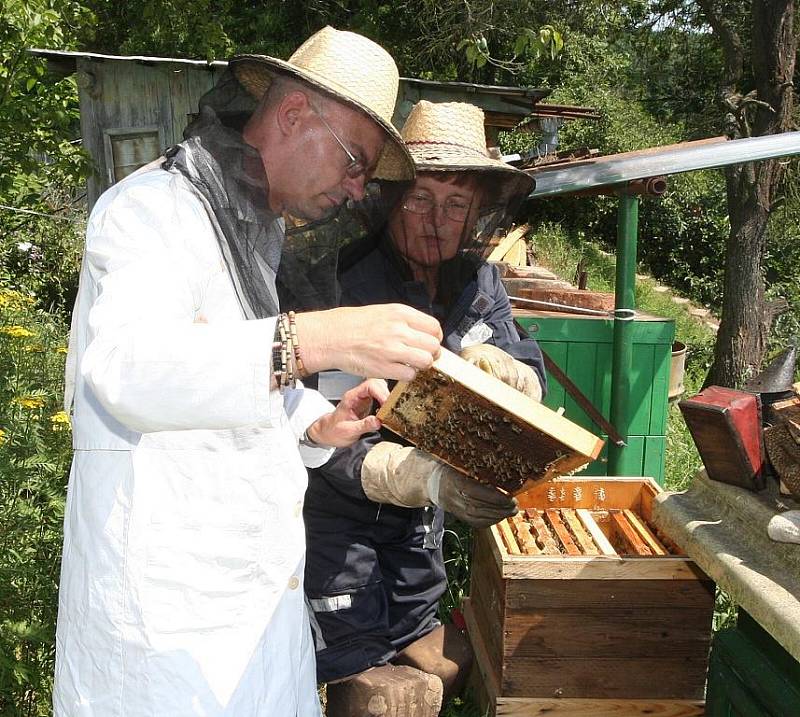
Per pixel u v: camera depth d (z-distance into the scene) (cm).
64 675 137
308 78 129
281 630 141
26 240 834
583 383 381
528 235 1401
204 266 128
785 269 1395
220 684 132
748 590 169
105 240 124
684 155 362
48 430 349
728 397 204
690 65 1352
